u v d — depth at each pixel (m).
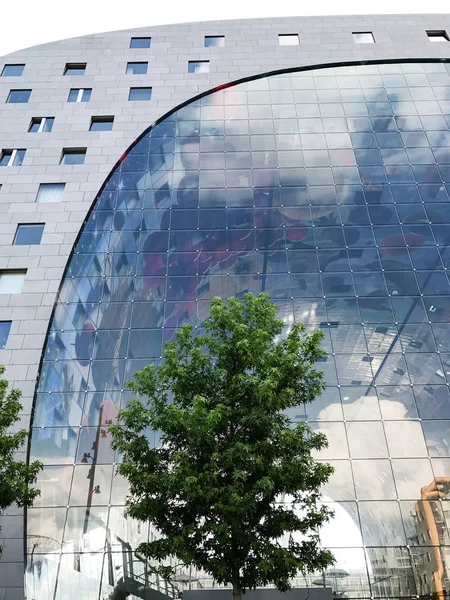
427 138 27.19
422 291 22.17
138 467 12.49
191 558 10.79
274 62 30.55
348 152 26.84
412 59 30.58
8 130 27.83
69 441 19.23
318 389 13.12
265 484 10.66
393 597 16.06
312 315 21.70
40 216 24.81
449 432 18.75
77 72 30.88
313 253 23.47
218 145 27.39
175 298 22.56
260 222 24.53
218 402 12.34
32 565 17.06
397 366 20.27
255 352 12.53
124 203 25.41
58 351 21.38
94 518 17.73
